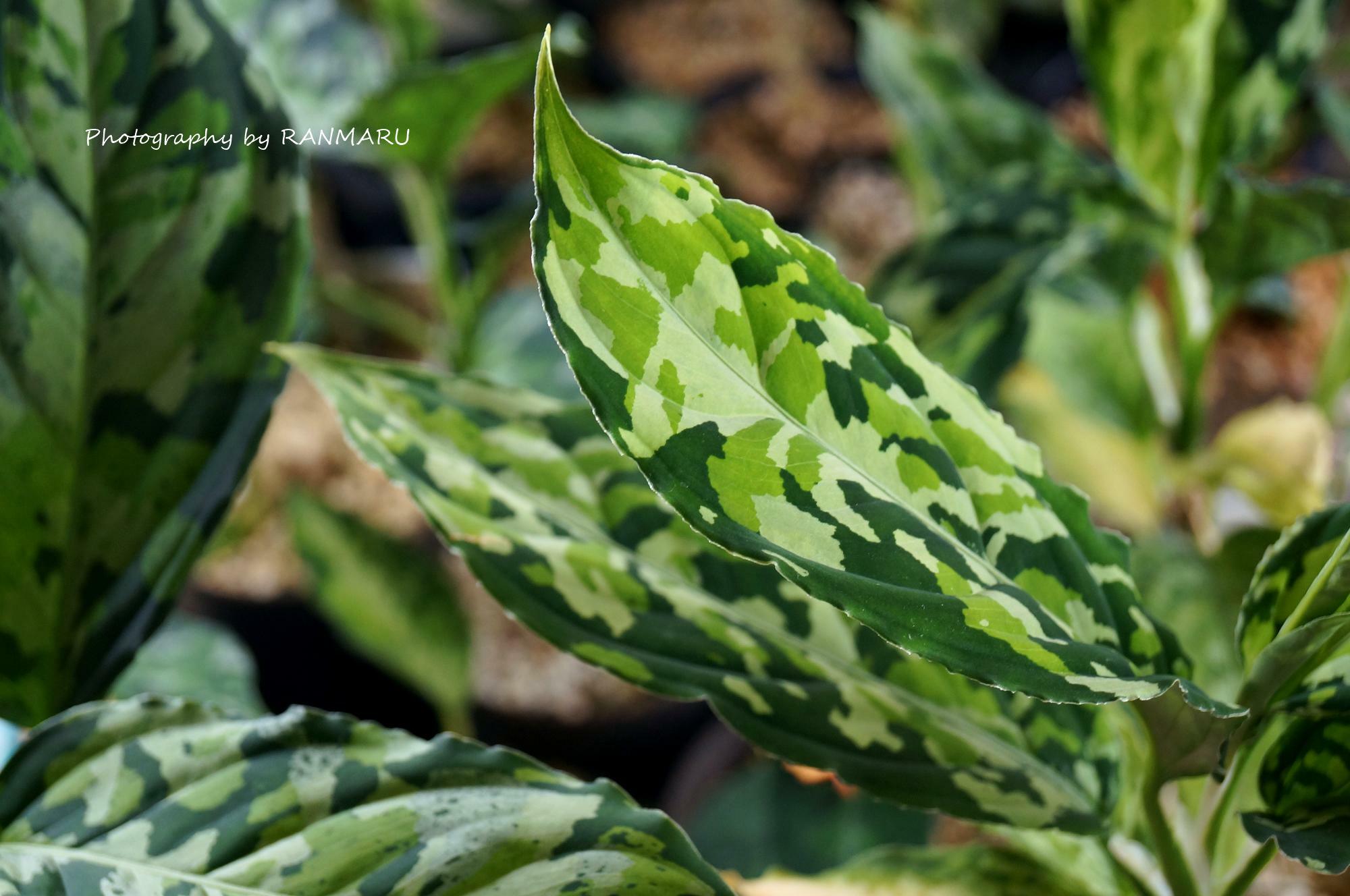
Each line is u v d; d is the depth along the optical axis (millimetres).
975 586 694
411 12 1161
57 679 772
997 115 1001
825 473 691
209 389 771
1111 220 910
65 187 760
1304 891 865
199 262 771
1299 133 1121
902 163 1238
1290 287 1298
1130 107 895
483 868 720
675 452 681
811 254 699
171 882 719
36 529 765
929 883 806
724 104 1917
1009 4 1806
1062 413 1063
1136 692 688
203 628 1008
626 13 2059
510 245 1137
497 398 767
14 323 757
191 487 771
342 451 1524
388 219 1810
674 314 684
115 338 766
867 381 701
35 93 756
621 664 747
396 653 1026
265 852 722
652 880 720
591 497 762
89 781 731
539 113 670
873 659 754
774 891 826
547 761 1404
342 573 992
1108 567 717
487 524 752
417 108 978
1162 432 997
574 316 677
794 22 2039
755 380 689
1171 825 778
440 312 1281
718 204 688
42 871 718
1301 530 727
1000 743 752
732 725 746
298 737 735
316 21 1203
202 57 771
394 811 726
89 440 766
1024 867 803
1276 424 958
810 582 680
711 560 759
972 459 708
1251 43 867
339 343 1631
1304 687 725
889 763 747
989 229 913
